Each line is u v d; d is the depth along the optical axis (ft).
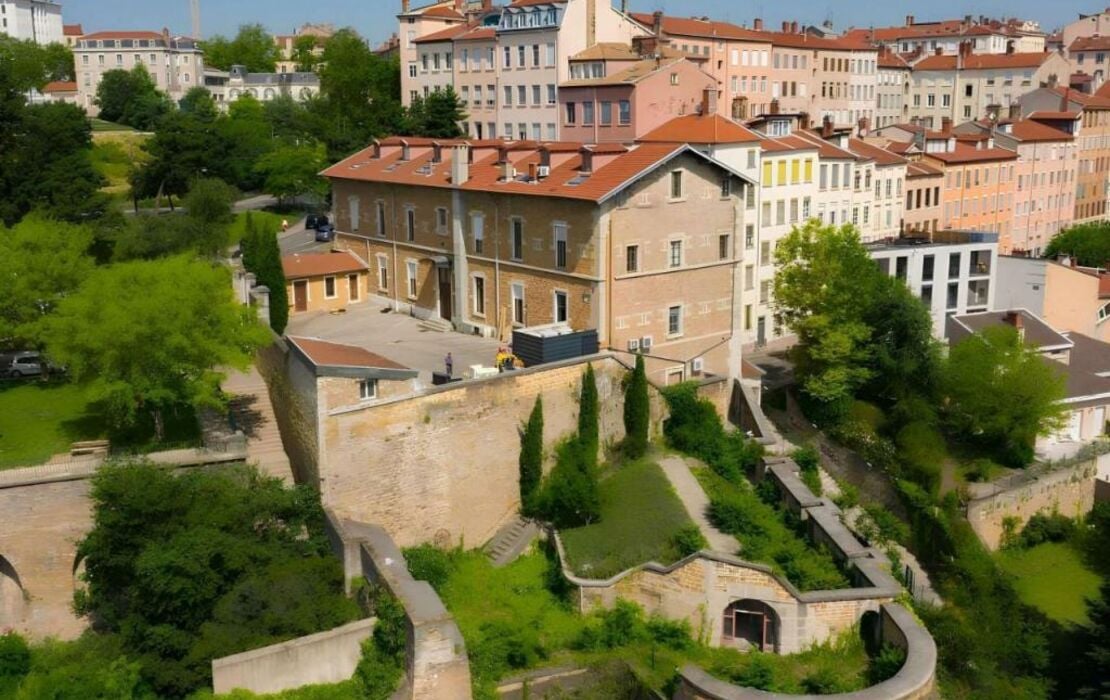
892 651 115.24
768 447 165.07
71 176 223.92
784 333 257.34
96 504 121.29
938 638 125.18
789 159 250.37
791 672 118.62
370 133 348.18
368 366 134.92
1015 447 186.60
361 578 122.52
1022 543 175.32
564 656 123.54
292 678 108.88
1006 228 356.38
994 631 139.95
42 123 226.79
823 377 190.19
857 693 103.09
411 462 139.54
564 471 150.61
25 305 162.61
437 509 143.33
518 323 184.44
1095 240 324.80
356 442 133.90
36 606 125.49
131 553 114.93
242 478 128.16
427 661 106.52
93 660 110.32
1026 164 360.89
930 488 172.45
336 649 110.52
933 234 264.93
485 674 116.88
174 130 298.15
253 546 117.91
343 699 107.96
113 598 119.85
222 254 231.09
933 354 193.26
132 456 128.88
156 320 131.34
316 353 138.41
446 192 197.26
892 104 492.95
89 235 177.78
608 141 265.34
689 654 124.26
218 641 107.96
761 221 245.24
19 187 218.59
